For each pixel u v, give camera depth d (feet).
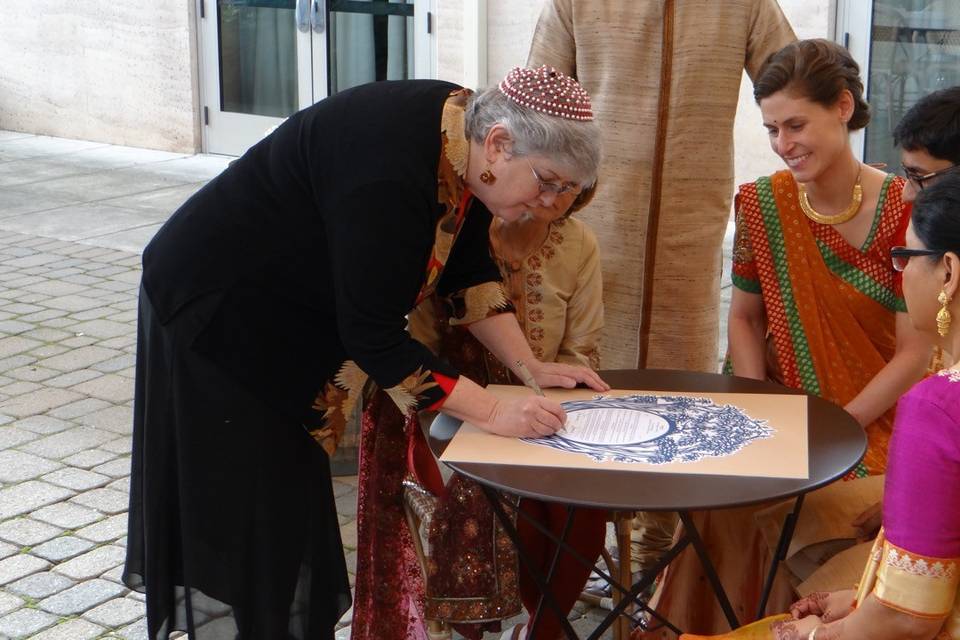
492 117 6.57
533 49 10.98
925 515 5.23
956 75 20.39
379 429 8.45
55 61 33.55
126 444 13.51
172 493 7.64
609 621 7.05
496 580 8.07
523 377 7.76
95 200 26.73
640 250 10.59
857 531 7.45
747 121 21.54
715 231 10.53
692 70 10.11
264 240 7.19
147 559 7.75
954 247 5.33
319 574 8.00
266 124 30.76
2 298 19.40
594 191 8.16
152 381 7.53
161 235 7.50
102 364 16.28
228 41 30.76
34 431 13.85
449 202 6.98
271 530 7.55
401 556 8.59
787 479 6.17
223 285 7.23
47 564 10.73
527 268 8.64
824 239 8.45
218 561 7.50
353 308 6.82
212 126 31.63
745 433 6.91
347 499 12.03
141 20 31.58
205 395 7.34
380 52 28.73
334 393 7.66
